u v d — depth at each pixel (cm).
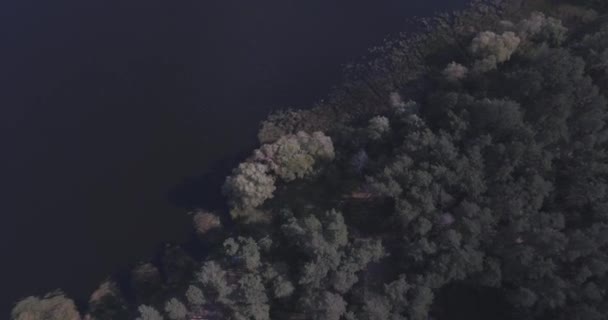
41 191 16925
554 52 15350
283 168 15438
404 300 13012
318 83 17800
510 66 16588
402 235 14550
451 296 14088
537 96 15038
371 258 13750
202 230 15650
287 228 14150
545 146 14488
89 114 18038
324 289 13488
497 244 13500
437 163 14275
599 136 14488
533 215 13625
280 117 17288
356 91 17362
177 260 15300
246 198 15138
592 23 17362
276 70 18262
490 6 18212
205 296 13900
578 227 13888
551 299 12662
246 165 15350
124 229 16225
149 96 18225
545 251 13100
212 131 17462
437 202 14150
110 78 18625
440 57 17538
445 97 15362
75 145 17538
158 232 16075
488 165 14338
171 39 19262
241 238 14238
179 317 13525
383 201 15400
